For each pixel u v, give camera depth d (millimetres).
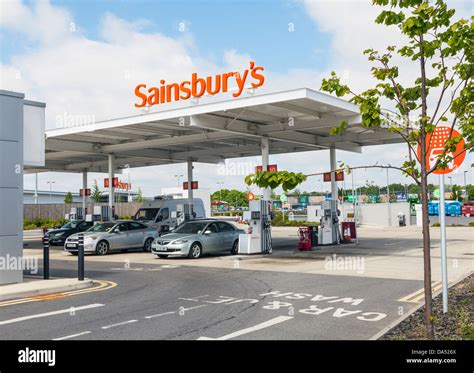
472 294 9852
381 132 23438
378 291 10812
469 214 63188
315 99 16844
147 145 24984
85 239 21156
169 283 12398
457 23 5539
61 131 22219
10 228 11969
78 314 8578
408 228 41750
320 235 23391
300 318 8148
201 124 19062
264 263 16906
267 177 5883
